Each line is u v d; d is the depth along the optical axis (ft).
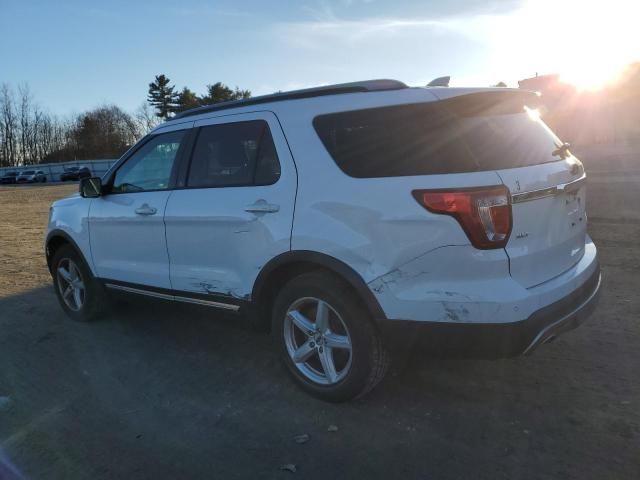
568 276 10.62
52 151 322.14
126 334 16.30
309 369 11.78
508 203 9.39
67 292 17.83
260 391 12.30
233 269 12.32
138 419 11.35
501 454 9.49
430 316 9.65
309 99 11.62
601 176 52.39
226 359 14.17
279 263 11.32
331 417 11.01
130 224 14.61
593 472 8.89
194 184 13.29
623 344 13.57
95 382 13.15
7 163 306.55
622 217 30.37
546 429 10.15
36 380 13.37
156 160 14.46
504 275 9.41
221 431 10.75
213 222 12.42
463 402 11.28
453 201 9.26
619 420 10.29
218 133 12.97
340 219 10.41
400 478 9.02
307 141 11.19
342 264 10.40
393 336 10.11
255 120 12.23
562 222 10.73
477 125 10.20
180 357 14.44
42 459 10.05
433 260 9.51
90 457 10.06
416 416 10.85
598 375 12.08
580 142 123.03
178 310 14.23
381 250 9.95
